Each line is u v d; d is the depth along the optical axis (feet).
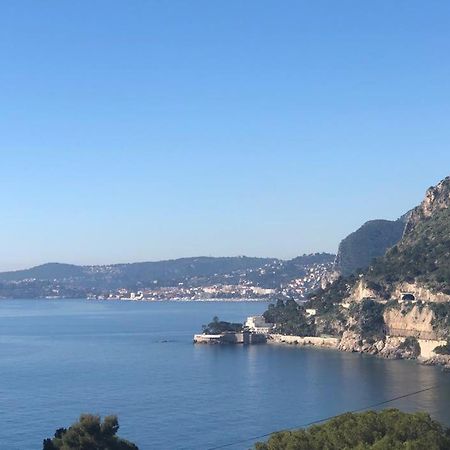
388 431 425.28
